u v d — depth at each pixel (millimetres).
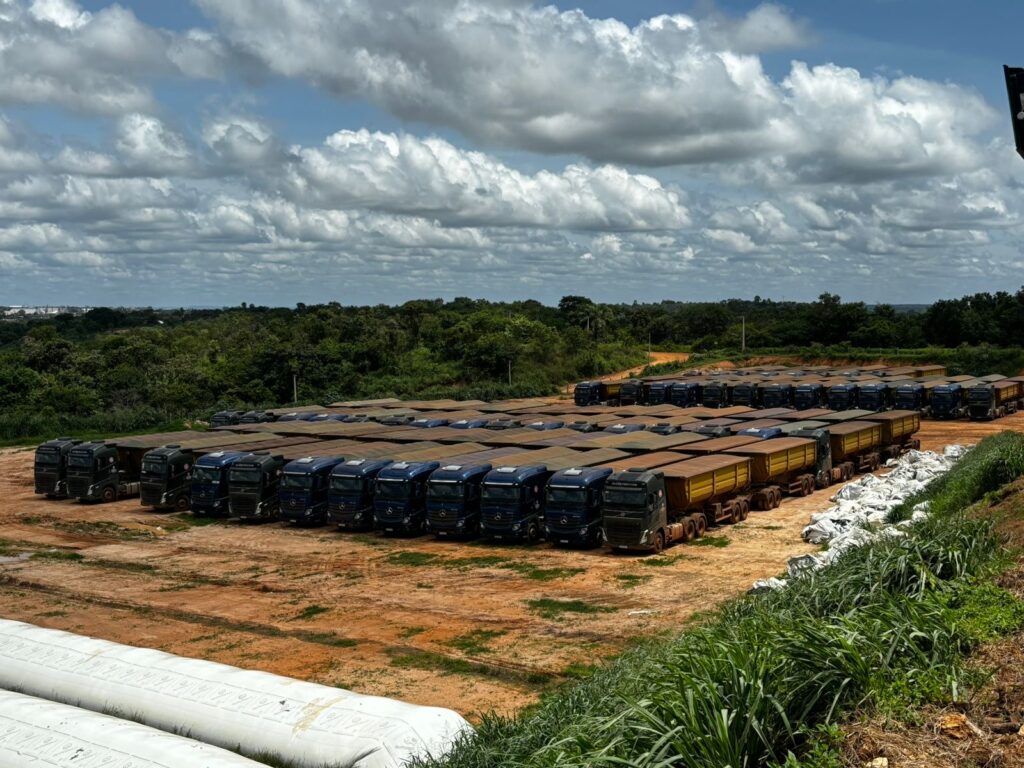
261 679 13109
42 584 26156
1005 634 10758
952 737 8648
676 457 33625
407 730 11359
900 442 46656
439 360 94812
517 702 16500
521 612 22219
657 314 154500
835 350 103938
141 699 12977
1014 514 17312
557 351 101250
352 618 22156
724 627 12086
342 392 81812
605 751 8062
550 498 28922
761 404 62250
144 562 28812
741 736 8234
